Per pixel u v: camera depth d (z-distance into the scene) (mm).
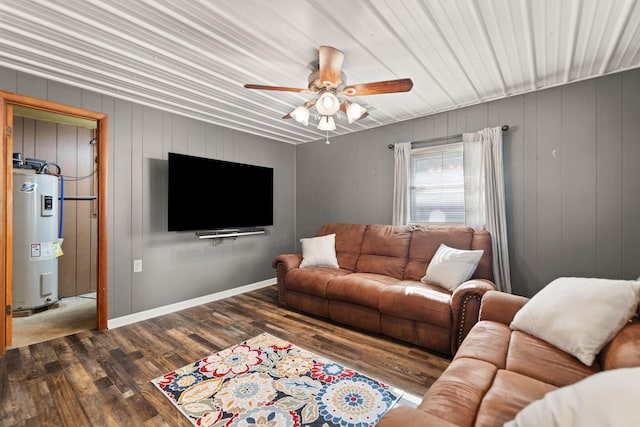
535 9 1709
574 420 583
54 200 3535
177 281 3441
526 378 1241
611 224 2471
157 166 3270
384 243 3406
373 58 2236
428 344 2344
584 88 2586
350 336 2662
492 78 2576
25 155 3672
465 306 2156
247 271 4246
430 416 824
